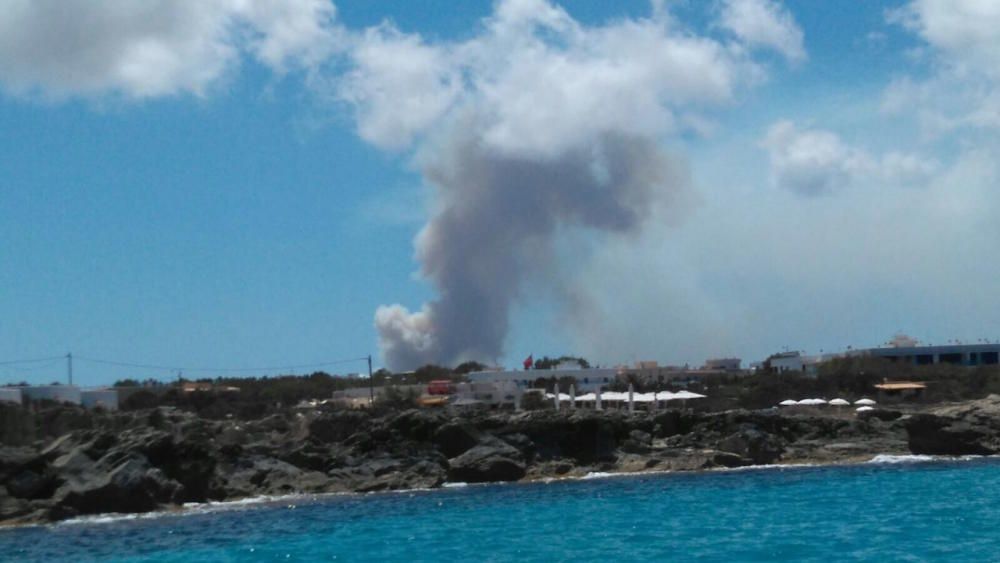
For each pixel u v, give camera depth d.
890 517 50.53
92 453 65.44
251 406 126.25
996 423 92.38
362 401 127.31
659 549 42.84
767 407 128.62
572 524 51.62
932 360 166.50
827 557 40.03
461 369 198.75
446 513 58.59
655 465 83.00
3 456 62.38
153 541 50.72
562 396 126.19
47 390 108.12
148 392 129.62
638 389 144.12
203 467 68.62
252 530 53.75
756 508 55.91
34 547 49.97
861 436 94.50
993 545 41.84
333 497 70.62
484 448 80.81
